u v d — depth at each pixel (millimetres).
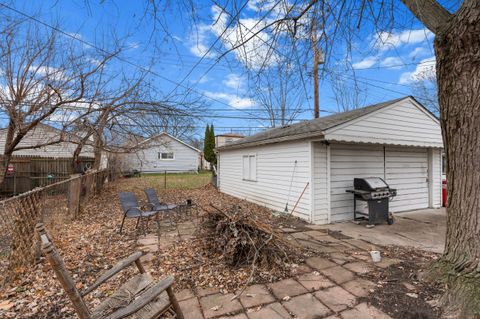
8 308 2521
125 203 5516
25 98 5566
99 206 8328
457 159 2660
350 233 5340
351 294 2738
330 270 3361
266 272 3293
